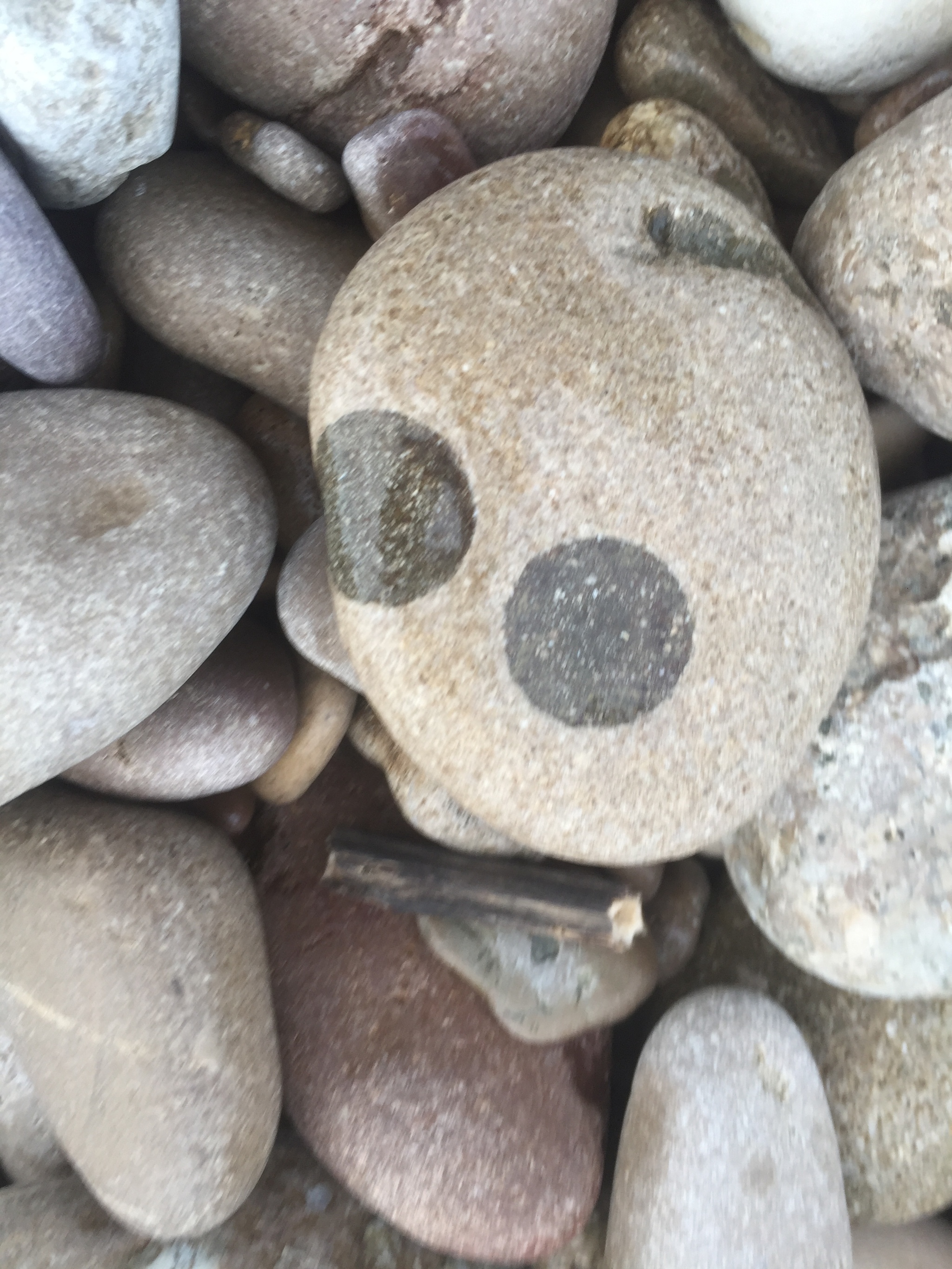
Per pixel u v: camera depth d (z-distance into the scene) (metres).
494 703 0.11
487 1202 0.13
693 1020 0.14
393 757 0.14
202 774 0.13
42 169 0.12
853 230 0.12
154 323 0.14
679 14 0.15
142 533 0.12
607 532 0.11
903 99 0.14
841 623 0.11
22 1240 0.13
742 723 0.11
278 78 0.14
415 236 0.12
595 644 0.11
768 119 0.15
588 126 0.16
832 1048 0.15
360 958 0.14
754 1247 0.13
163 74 0.11
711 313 0.11
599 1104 0.15
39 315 0.12
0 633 0.11
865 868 0.13
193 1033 0.12
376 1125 0.14
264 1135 0.13
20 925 0.13
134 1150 0.12
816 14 0.13
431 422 0.11
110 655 0.11
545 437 0.11
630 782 0.11
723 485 0.11
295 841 0.15
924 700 0.13
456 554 0.11
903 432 0.14
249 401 0.15
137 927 0.13
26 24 0.10
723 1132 0.13
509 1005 0.14
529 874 0.14
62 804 0.13
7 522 0.11
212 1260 0.13
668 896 0.16
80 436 0.12
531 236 0.11
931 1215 0.15
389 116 0.14
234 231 0.14
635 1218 0.13
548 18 0.13
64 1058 0.13
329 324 0.12
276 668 0.14
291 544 0.15
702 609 0.11
